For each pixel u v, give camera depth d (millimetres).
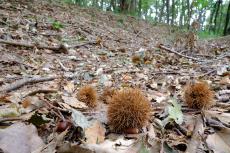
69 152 182
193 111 307
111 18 2504
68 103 311
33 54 712
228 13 3484
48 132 242
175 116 262
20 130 208
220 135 233
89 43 1040
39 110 281
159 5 5309
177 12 4516
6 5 1283
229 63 746
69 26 1312
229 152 216
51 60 700
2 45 710
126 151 202
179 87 447
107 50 1002
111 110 241
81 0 3555
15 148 194
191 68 701
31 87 440
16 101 332
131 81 528
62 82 490
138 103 237
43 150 198
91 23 1765
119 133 240
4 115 265
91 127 229
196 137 230
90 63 741
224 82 456
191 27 1237
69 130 242
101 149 204
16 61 600
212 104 320
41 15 1349
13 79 481
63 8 2043
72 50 863
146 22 3146
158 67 742
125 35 1745
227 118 280
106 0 4645
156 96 387
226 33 3504
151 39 1931
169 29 2941
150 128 249
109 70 637
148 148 205
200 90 308
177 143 227
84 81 525
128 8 3365
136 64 774
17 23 989
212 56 1005
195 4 1478
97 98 344
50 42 890
